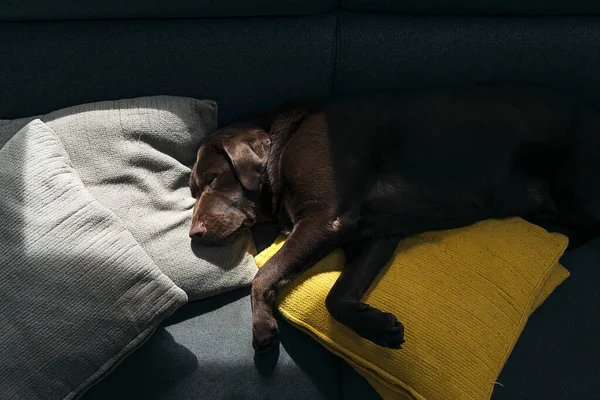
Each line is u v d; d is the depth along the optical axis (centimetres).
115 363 148
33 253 142
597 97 203
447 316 154
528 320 172
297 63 193
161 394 158
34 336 138
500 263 167
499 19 192
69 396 143
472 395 147
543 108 186
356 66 195
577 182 185
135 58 186
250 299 176
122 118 178
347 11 192
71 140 173
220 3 179
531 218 196
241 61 191
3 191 147
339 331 159
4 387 135
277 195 189
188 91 194
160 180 180
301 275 173
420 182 181
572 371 164
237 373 161
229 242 179
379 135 182
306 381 162
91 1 173
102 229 150
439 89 188
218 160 187
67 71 185
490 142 182
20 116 190
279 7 183
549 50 193
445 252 169
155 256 167
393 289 161
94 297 144
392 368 152
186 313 172
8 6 171
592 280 183
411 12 190
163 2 176
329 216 173
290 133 187
